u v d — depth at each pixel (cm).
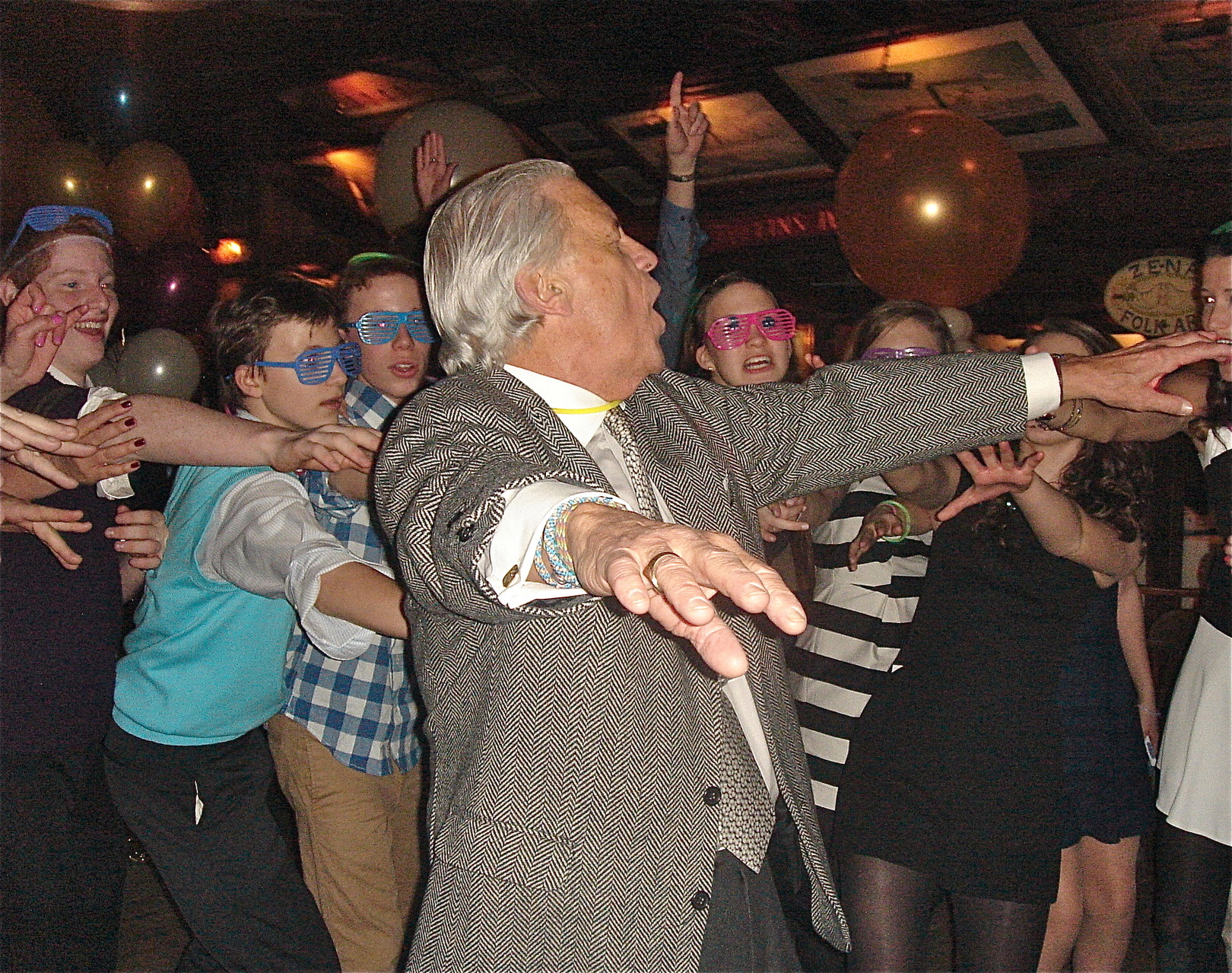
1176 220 807
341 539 256
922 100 804
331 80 936
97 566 215
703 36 806
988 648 215
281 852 235
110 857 217
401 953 253
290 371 246
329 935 237
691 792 144
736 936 154
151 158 568
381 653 247
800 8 751
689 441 167
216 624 224
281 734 250
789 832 175
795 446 175
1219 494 229
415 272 295
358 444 199
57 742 204
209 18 844
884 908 213
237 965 230
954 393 176
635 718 142
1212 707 224
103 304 230
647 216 1031
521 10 814
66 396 217
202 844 227
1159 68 714
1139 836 251
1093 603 243
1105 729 243
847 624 243
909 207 367
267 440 205
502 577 115
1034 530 211
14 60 840
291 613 230
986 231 367
